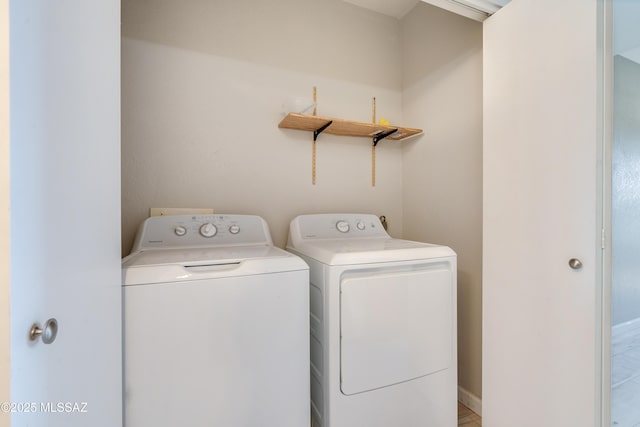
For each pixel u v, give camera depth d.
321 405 1.16
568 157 1.03
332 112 1.92
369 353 1.15
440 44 1.80
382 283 1.18
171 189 1.53
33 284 0.45
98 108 0.68
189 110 1.56
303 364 1.06
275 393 1.01
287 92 1.79
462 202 1.65
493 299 1.31
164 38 1.51
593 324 0.96
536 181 1.13
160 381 0.86
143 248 1.26
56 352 0.51
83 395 0.60
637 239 0.91
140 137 1.46
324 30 1.90
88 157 0.63
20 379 0.42
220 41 1.63
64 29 0.54
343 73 1.96
